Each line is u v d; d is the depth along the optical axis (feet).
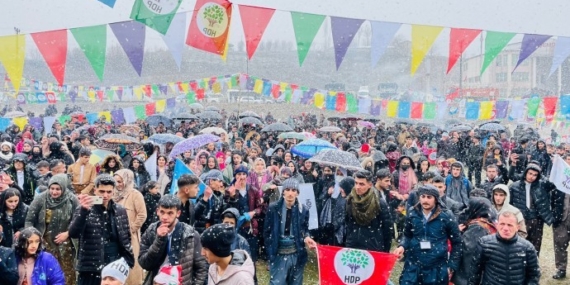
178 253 15.37
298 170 35.76
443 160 36.40
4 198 20.80
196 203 22.39
